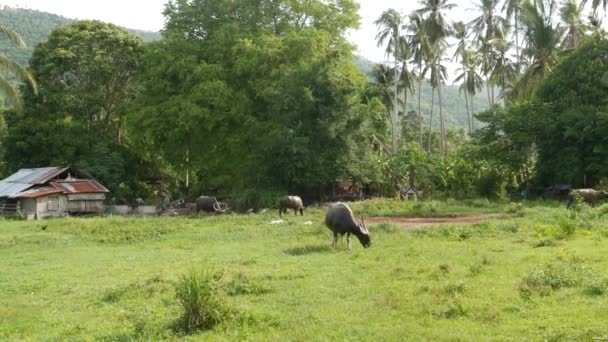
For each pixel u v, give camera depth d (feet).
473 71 183.42
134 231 78.48
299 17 137.69
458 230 62.75
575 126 111.34
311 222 78.79
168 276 41.96
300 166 114.42
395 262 45.01
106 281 44.29
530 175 130.72
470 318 27.45
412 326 26.43
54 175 126.41
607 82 110.11
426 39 160.45
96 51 148.25
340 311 30.09
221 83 119.85
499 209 94.79
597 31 130.72
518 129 121.19
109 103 157.17
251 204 117.08
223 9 132.67
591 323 24.90
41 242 72.54
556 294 30.73
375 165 128.16
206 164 129.18
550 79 127.03
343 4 139.23
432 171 130.21
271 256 52.03
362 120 121.49
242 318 28.94
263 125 120.47
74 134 145.28
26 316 34.19
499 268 39.55
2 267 54.70
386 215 93.35
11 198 124.67
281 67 120.06
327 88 118.01
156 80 129.70
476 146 129.59
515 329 25.03
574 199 87.76
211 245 63.82
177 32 131.23
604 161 109.60
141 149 150.10
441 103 168.04
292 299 33.78
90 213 129.08
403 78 183.73
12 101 86.89
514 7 153.99
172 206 134.92
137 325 28.78
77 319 32.68
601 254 42.01
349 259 47.96
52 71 145.79
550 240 51.60
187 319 28.76
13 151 148.56
